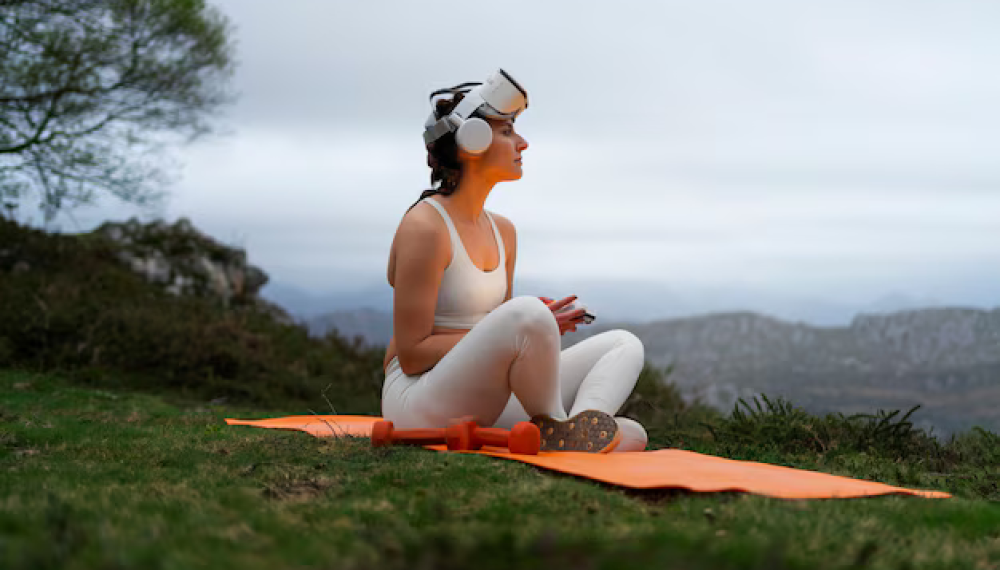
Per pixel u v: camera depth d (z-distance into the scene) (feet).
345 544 6.04
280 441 13.58
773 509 8.11
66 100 41.32
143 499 7.75
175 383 32.09
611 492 9.07
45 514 6.27
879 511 8.53
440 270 13.50
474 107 13.96
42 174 42.83
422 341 13.35
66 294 40.01
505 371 12.39
